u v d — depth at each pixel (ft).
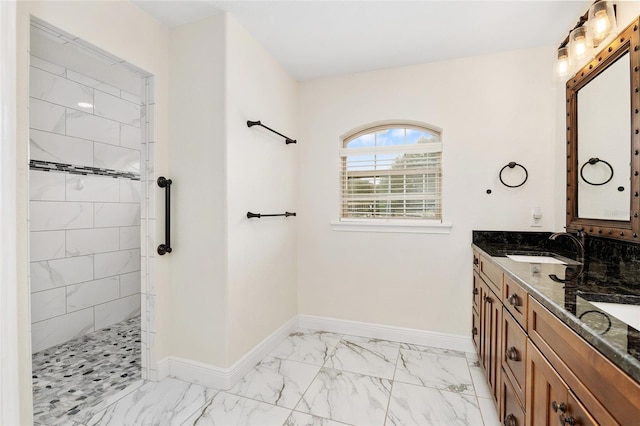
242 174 6.69
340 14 6.20
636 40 4.43
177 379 6.55
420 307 8.32
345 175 9.16
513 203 7.56
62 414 5.41
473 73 7.83
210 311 6.32
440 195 8.30
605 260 5.26
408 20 6.37
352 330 8.93
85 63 8.02
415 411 5.55
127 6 5.74
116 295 9.83
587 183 5.81
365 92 8.74
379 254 8.68
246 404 5.73
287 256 8.79
